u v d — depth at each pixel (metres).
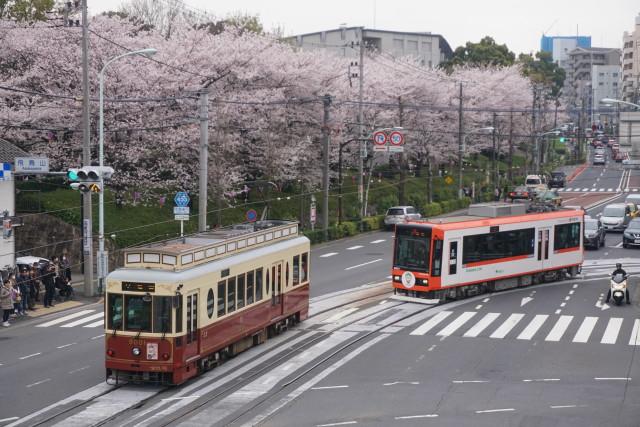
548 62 185.50
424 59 147.12
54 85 49.00
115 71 48.09
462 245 38.19
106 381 23.42
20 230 44.56
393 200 75.69
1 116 44.88
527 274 42.47
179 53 51.78
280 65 58.84
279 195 67.19
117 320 23.08
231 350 26.91
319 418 20.50
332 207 71.00
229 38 57.28
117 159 49.16
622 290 37.34
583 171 131.88
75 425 19.75
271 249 29.41
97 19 51.28
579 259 45.56
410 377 24.66
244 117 54.19
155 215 52.66
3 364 26.03
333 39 133.50
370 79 77.75
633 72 195.00
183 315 23.06
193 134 50.03
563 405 21.78
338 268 47.72
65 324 32.75
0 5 61.34
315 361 26.62
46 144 49.12
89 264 38.38
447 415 20.78
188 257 23.80
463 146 87.50
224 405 21.64
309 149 65.44
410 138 81.00
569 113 189.62
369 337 30.25
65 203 48.78
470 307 36.69
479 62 136.00
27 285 34.91
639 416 20.84
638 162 126.88
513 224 41.06
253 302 27.81
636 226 58.31
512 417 20.66
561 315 34.97
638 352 28.17
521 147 129.50
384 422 20.16
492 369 25.67
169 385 23.62
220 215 53.62
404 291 38.22
